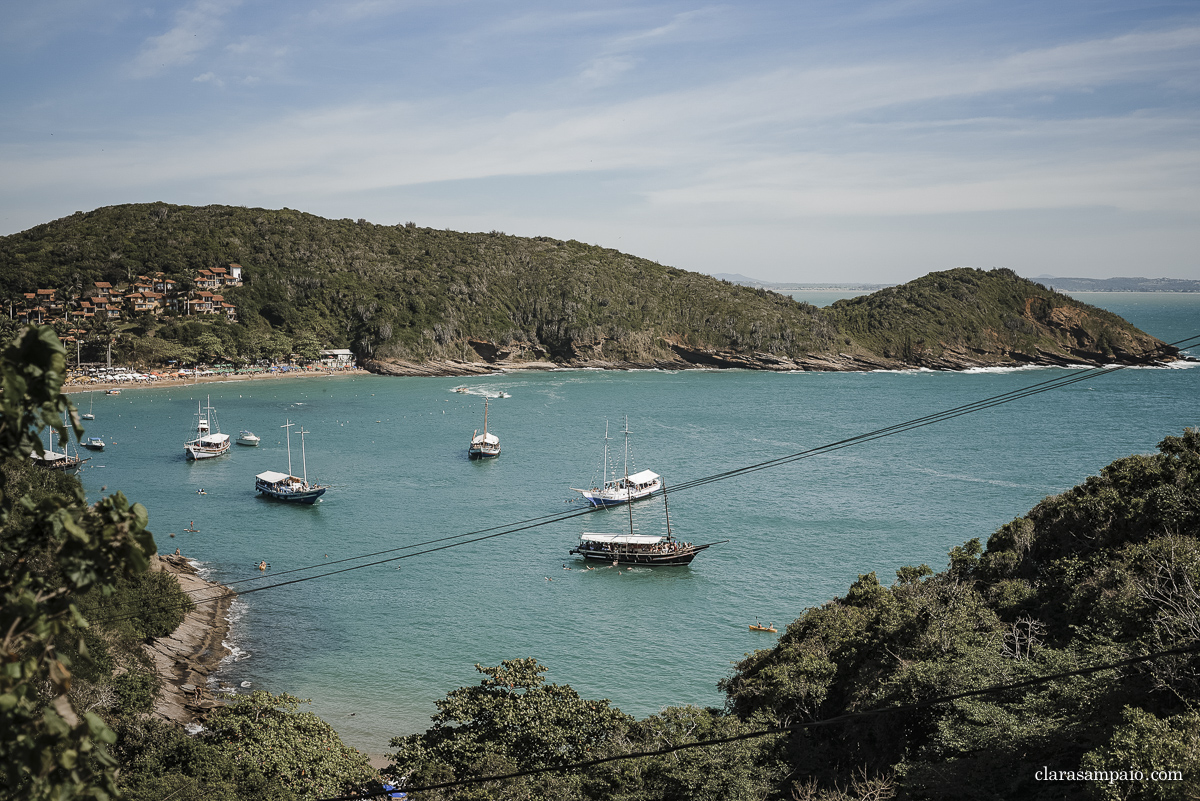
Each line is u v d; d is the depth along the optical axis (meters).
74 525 7.84
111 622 63.91
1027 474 137.25
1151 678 32.41
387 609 80.56
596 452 161.12
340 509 118.31
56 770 7.09
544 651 70.69
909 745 37.16
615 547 94.81
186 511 116.75
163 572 76.75
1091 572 47.66
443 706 42.06
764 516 111.62
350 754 43.69
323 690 63.97
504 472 143.50
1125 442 167.00
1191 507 49.91
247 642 72.81
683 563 92.25
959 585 54.28
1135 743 26.39
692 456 157.12
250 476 139.50
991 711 33.91
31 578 7.94
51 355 7.83
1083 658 36.03
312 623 77.12
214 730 42.97
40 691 40.69
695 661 68.31
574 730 40.41
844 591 83.94
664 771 36.41
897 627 45.31
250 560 95.62
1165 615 34.50
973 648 40.41
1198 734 26.75
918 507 115.50
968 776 32.03
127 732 39.94
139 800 33.38
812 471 141.50
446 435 179.62
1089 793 26.27
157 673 62.00
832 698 44.56
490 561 95.50
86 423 190.88
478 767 37.16
